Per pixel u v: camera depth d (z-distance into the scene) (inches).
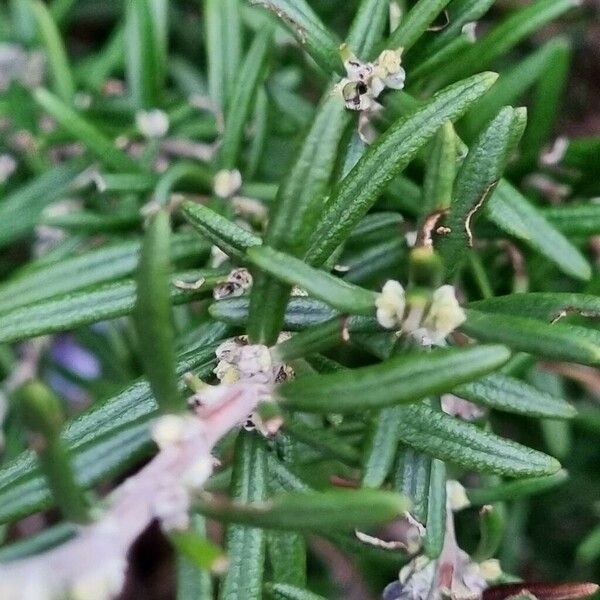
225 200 7.6
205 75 11.3
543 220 6.7
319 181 5.0
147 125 8.3
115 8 12.0
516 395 5.5
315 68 8.4
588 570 9.9
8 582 3.9
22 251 10.6
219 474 6.3
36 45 9.9
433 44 6.4
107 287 5.7
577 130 11.2
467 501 6.7
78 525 4.2
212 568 4.3
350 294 4.9
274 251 4.9
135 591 12.1
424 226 5.2
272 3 6.2
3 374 9.3
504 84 7.5
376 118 6.3
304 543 6.0
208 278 6.0
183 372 5.5
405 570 6.1
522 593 5.8
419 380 4.6
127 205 8.1
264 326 5.2
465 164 5.4
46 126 9.7
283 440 5.6
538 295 5.4
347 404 4.7
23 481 5.2
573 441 9.7
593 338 5.1
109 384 9.4
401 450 5.6
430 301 4.9
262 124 7.9
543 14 7.0
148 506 4.3
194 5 12.0
